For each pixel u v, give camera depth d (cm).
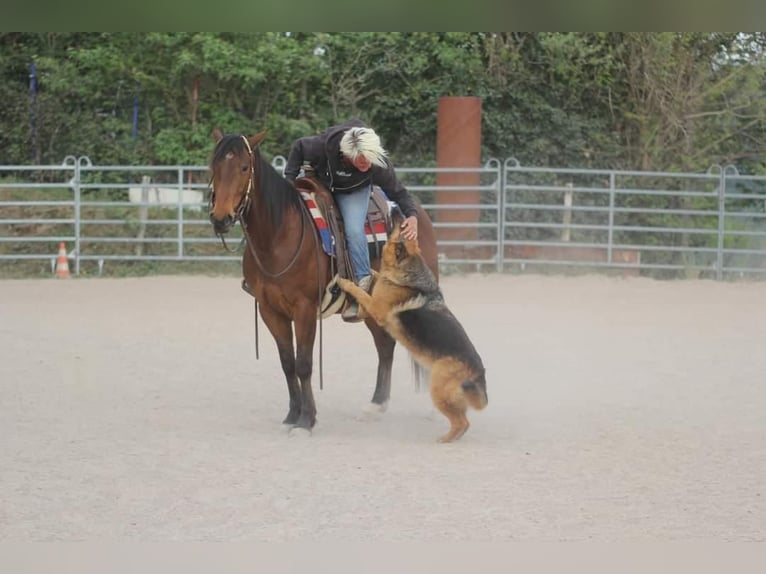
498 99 2662
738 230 2266
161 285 1917
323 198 846
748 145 2647
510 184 2550
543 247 2298
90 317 1505
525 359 1205
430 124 2642
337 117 2639
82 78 2612
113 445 793
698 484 700
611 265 2092
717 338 1369
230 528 602
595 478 712
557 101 2703
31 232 2225
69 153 2611
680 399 989
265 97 2636
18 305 1625
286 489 677
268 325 848
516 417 907
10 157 2619
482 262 2111
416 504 648
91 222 2077
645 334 1398
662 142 2625
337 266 834
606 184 2533
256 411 927
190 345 1279
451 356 794
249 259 832
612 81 2672
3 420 877
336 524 609
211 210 770
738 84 2612
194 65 2508
